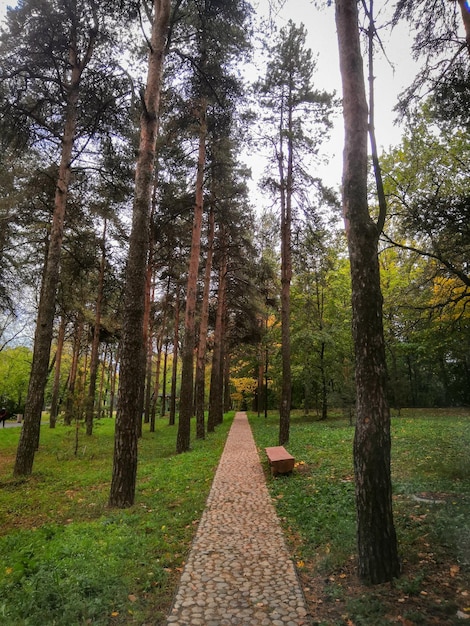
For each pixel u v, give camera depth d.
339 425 18.69
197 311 25.53
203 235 20.75
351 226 4.38
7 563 4.61
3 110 10.20
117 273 19.34
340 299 23.28
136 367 7.38
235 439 16.66
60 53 11.14
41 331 10.83
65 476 10.43
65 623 3.18
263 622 3.31
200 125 14.55
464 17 7.18
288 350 14.00
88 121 11.77
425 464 8.39
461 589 3.48
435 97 8.38
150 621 3.36
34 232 15.21
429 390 27.31
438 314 12.91
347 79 4.53
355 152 4.43
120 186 12.48
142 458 13.20
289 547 4.95
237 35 10.73
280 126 14.41
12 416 34.59
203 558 4.62
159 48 8.34
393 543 3.87
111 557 4.53
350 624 3.19
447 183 11.36
